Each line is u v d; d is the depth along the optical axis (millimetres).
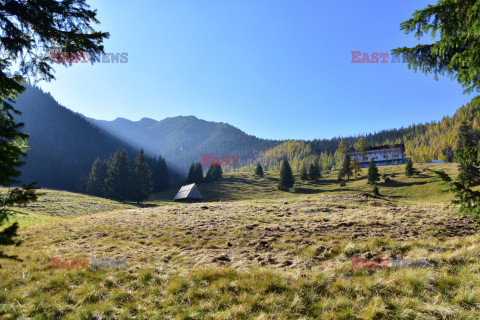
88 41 4801
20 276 9477
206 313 7148
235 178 130750
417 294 7113
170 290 8422
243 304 7348
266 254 11781
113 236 16750
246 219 20562
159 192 115312
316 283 8109
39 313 7207
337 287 7828
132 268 10438
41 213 37406
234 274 9156
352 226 15867
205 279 8969
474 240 10859
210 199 90750
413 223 15992
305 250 11742
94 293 8391
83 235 17062
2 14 4395
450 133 181250
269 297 7590
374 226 15547
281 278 8586
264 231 16156
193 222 20031
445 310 6262
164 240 15461
